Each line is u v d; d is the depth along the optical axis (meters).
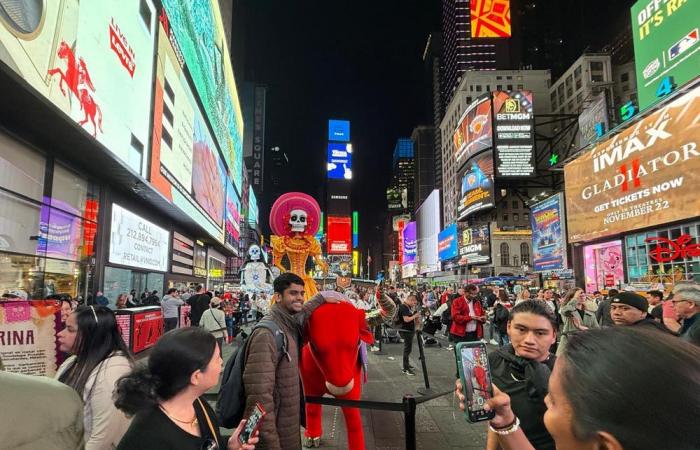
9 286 10.74
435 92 175.62
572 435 0.80
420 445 5.11
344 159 180.12
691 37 26.69
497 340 13.11
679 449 0.66
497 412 1.67
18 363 3.51
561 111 87.69
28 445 0.96
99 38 12.39
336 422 6.10
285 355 3.20
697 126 19.78
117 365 2.43
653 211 22.36
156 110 18.33
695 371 0.71
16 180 11.00
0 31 7.74
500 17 130.75
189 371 1.80
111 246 16.94
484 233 73.44
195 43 27.83
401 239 178.62
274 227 7.80
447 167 116.19
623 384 0.71
